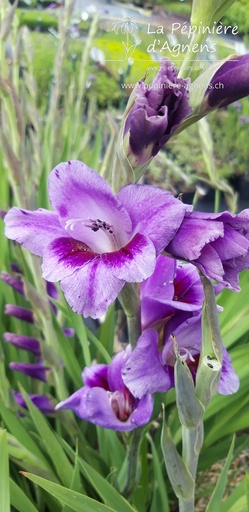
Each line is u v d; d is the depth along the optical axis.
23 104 0.34
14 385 0.36
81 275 0.16
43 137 0.47
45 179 0.40
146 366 0.18
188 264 0.21
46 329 0.30
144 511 0.29
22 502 0.25
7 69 0.36
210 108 0.17
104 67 0.54
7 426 0.30
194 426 0.18
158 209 0.16
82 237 0.18
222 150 0.82
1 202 0.38
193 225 0.15
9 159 0.30
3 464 0.20
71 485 0.25
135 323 0.19
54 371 0.29
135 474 0.25
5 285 0.36
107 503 0.22
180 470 0.18
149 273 0.15
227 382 0.19
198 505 0.37
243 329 0.32
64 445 0.29
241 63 0.16
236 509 0.26
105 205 0.17
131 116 0.16
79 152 0.42
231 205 0.41
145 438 0.29
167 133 0.16
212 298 0.16
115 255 0.16
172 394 0.32
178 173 0.78
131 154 0.16
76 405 0.24
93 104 0.48
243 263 0.15
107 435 0.31
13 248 0.38
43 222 0.18
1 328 0.36
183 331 0.20
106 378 0.25
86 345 0.27
